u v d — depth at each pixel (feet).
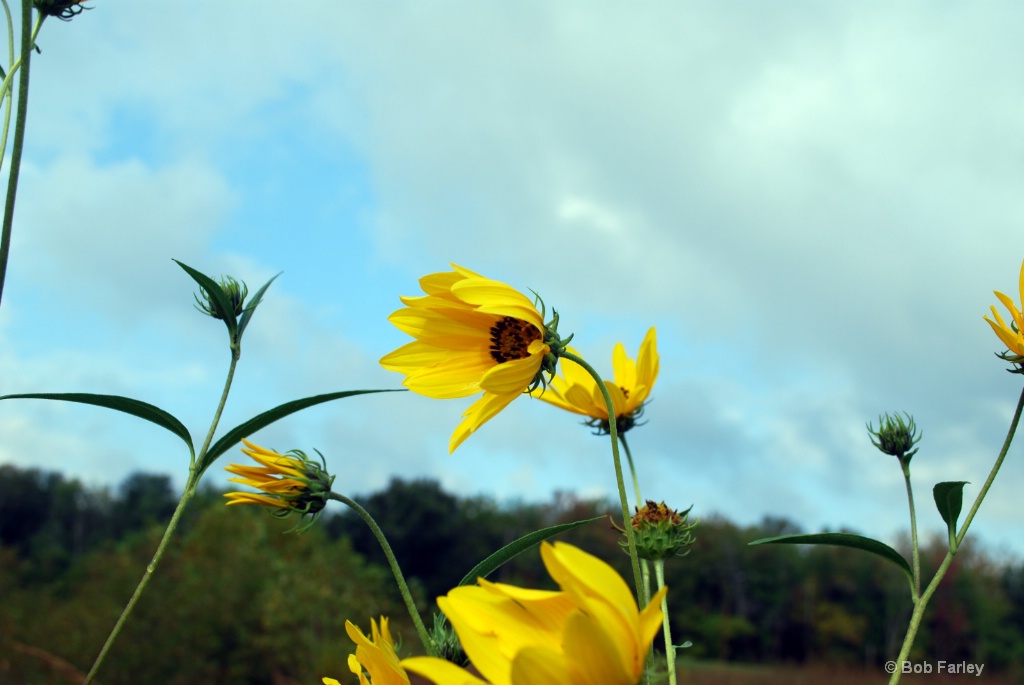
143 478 176.04
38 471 167.73
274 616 43.93
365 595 50.42
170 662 40.86
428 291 6.31
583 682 3.47
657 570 7.48
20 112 6.46
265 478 6.53
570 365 8.99
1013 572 119.65
